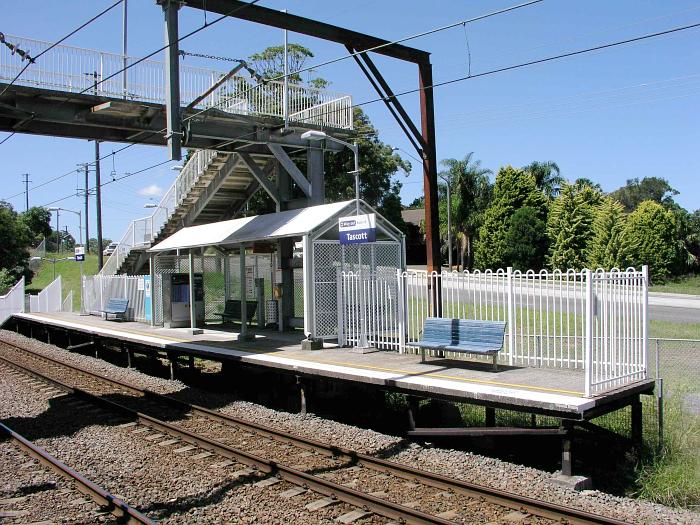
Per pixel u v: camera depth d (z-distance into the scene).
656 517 6.43
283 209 18.36
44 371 16.75
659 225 41.50
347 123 18.72
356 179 14.54
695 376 12.20
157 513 6.77
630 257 40.56
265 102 17.64
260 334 17.06
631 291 9.17
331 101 18.48
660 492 7.49
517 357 10.88
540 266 45.31
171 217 22.69
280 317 17.62
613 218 41.66
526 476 7.68
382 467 8.04
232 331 18.16
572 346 13.75
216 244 16.84
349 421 11.71
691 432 9.20
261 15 12.87
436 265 14.27
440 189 50.97
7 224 50.19
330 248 14.61
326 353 12.94
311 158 17.97
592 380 8.27
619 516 6.45
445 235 50.84
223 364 14.81
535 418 10.12
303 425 10.54
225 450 8.86
